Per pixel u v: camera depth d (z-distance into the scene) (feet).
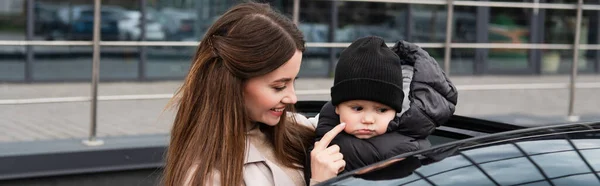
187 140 7.95
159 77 37.91
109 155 16.28
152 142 17.19
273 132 8.41
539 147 7.19
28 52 35.73
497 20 43.73
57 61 36.29
